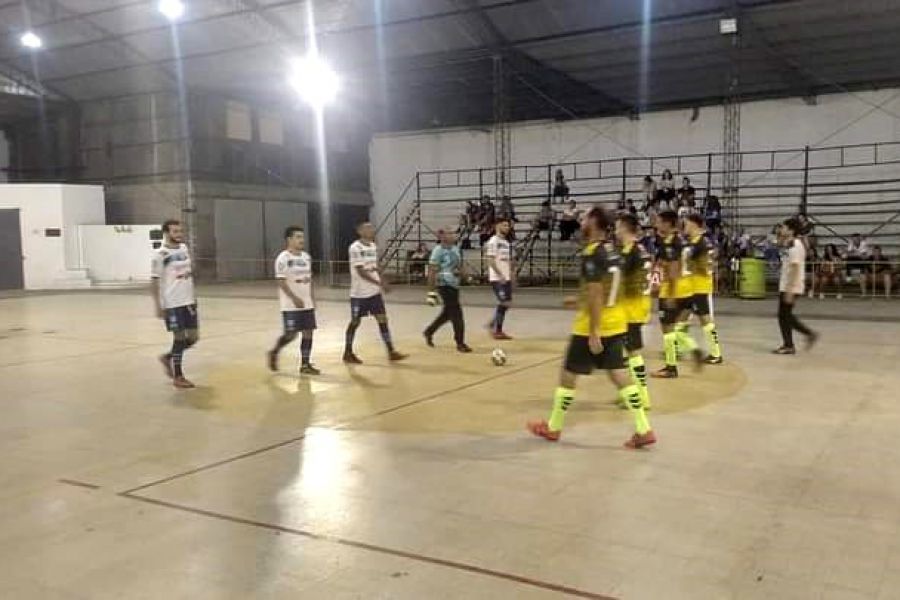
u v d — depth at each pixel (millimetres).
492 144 28109
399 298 19234
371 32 20781
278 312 16781
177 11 18578
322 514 4668
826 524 4363
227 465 5719
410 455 5875
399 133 30422
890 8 17375
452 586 3684
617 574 3777
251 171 27469
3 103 26797
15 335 13414
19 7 21484
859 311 14797
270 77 24703
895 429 6348
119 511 4805
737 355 10039
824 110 22578
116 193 27062
